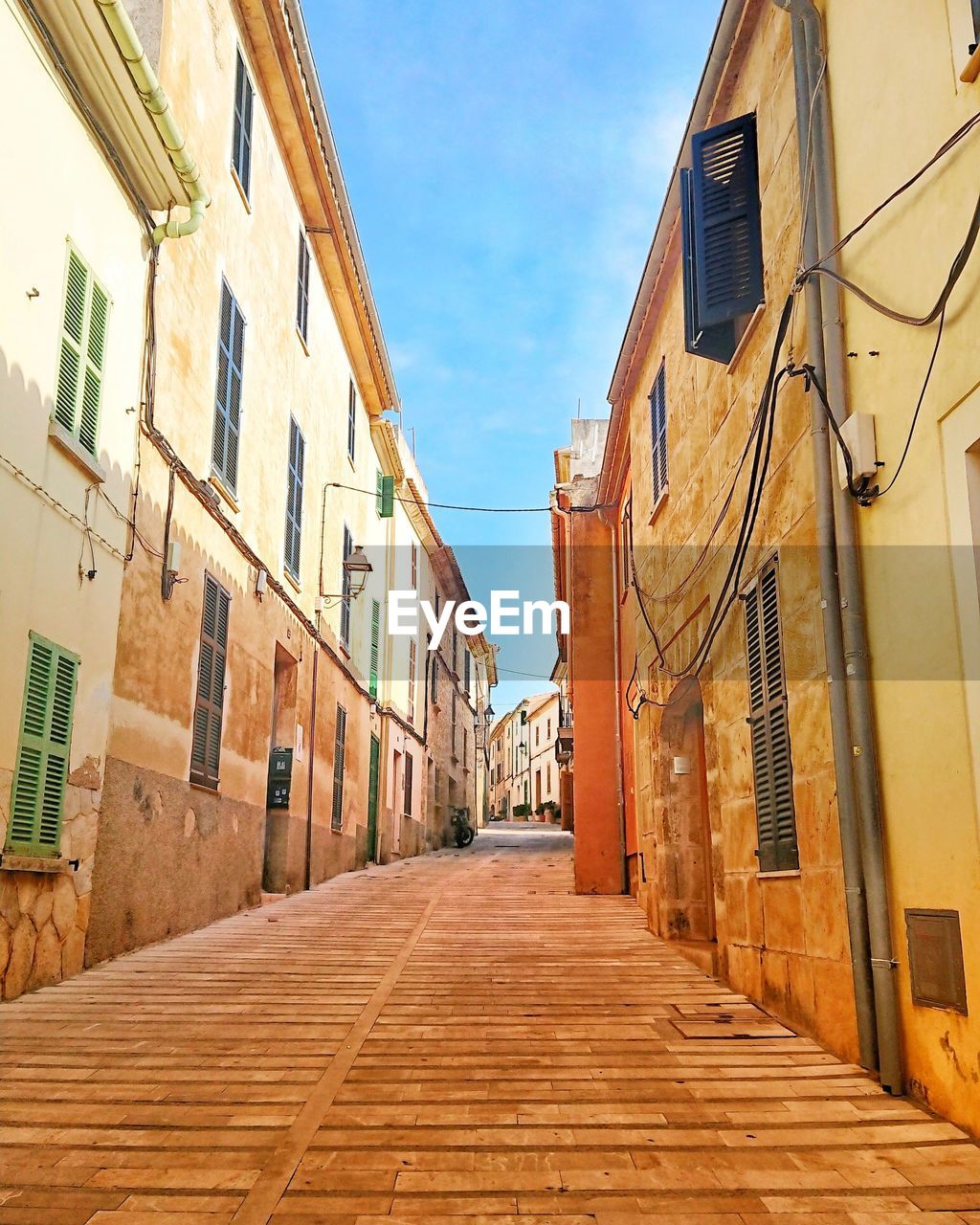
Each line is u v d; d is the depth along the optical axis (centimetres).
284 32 1227
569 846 3169
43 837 693
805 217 605
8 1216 346
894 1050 486
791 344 645
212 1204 359
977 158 432
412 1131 434
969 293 433
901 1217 349
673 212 932
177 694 954
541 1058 551
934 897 458
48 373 697
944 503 455
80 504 748
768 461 666
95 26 701
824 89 604
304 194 1488
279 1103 470
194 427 1011
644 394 1194
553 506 1839
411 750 2561
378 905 1259
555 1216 351
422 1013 658
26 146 671
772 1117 451
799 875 614
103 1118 448
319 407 1627
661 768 1051
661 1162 400
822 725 579
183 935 962
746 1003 700
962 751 435
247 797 1195
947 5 462
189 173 841
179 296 968
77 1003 661
